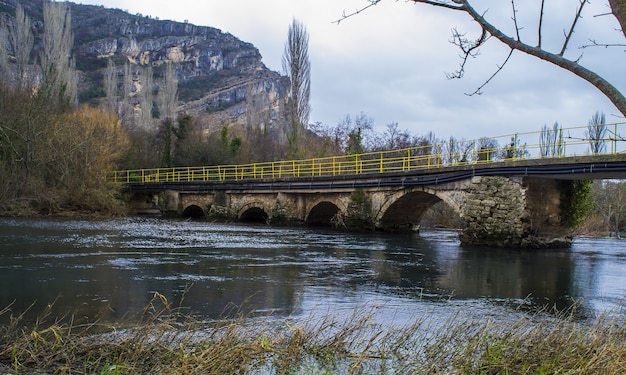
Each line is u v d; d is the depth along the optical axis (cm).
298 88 6462
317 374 599
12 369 585
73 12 18812
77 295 1136
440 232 3797
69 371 577
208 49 19375
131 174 5988
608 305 1172
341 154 6725
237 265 1677
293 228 3744
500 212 2481
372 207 3412
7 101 4350
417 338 786
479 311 1063
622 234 4553
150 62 18300
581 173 2147
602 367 530
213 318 946
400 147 6069
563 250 2464
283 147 7962
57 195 4262
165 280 1354
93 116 5912
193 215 5362
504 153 2784
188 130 6825
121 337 730
